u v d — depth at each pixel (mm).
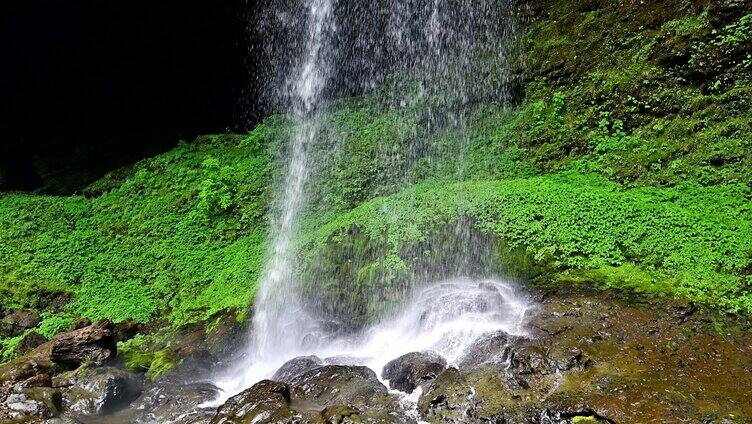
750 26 8820
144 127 16938
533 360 6066
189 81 16375
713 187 8219
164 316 10234
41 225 12805
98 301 10656
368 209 10234
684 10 9727
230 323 9383
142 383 8086
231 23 15344
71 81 17125
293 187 12117
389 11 13742
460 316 7672
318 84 14836
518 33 12031
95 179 14938
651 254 7699
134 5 15352
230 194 12273
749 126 8430
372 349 8148
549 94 11094
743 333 6328
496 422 5359
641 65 9906
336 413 5688
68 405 7375
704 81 9172
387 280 8891
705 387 5473
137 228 12367
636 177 9031
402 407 5953
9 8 15586
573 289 7703
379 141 12086
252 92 15750
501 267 8562
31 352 9125
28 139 16812
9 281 11148
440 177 10977
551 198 8992
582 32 11062
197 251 11438
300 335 8969
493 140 11156
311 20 14812
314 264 9656
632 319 6820
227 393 7707
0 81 16812
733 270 7062
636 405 5234
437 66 12922
